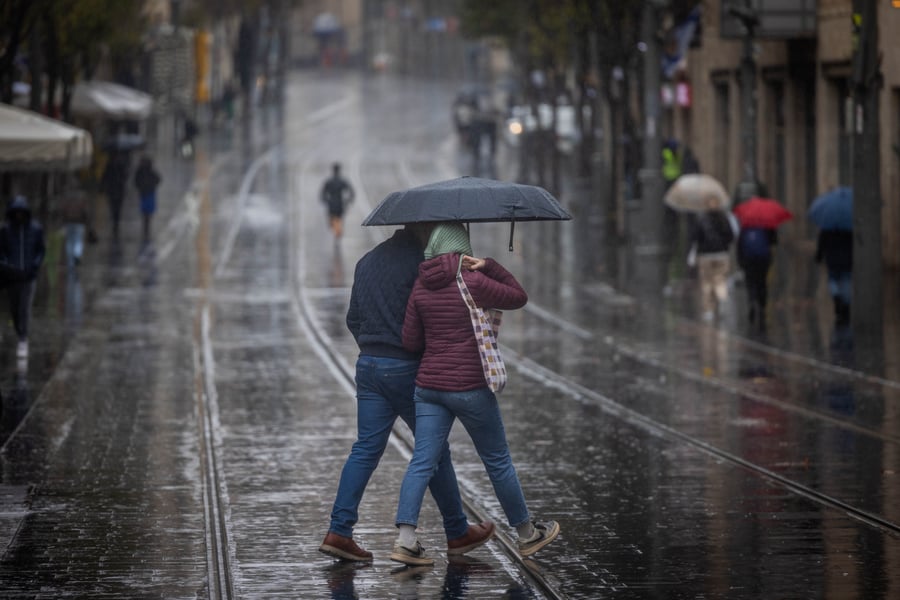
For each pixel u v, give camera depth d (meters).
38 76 85.62
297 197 121.56
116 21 111.38
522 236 96.56
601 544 23.30
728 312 59.25
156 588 20.72
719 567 21.81
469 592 20.58
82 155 55.44
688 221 100.00
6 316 57.38
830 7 78.88
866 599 20.11
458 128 174.00
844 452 31.39
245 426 34.84
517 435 33.78
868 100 51.12
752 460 30.52
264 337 52.75
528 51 143.25
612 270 76.81
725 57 101.44
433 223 21.69
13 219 45.53
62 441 32.75
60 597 20.25
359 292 22.00
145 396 39.44
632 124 99.81
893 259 71.31
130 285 69.56
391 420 22.31
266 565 22.02
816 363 45.44
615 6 101.50
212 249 87.50
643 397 39.50
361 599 20.19
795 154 87.56
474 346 21.48
